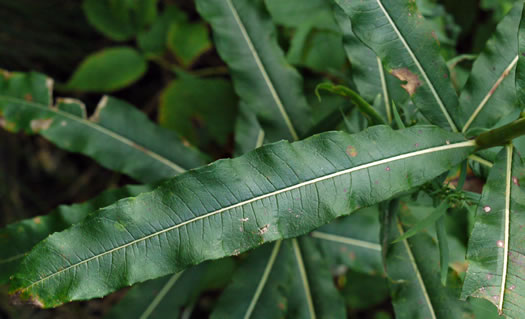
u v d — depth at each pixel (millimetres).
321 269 340
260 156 262
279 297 335
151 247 259
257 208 261
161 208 259
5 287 508
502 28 297
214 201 260
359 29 288
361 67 314
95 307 527
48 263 256
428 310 309
